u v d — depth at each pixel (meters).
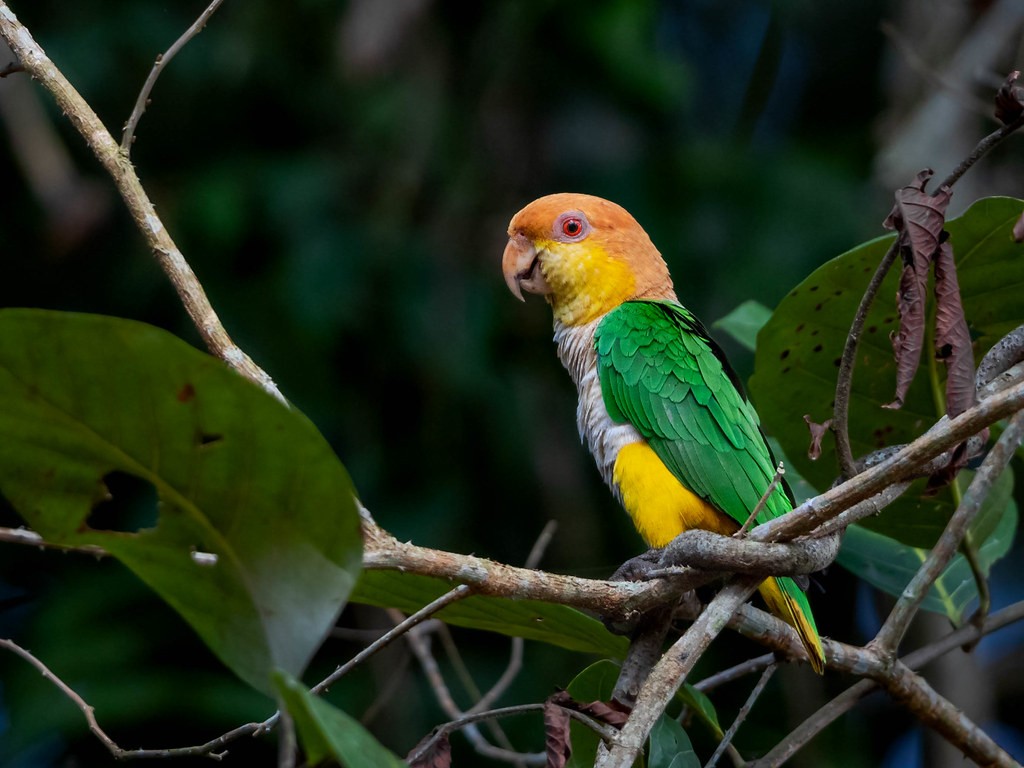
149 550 3.64
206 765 10.48
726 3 15.12
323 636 3.54
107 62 12.32
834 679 11.91
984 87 11.65
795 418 6.41
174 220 12.10
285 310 11.86
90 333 3.18
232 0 12.73
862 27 14.67
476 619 5.48
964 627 6.29
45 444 3.47
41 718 10.06
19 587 12.25
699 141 13.70
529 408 12.25
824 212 12.97
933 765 11.03
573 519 11.98
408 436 12.33
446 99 12.73
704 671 11.72
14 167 13.19
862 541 7.04
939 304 4.78
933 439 4.50
